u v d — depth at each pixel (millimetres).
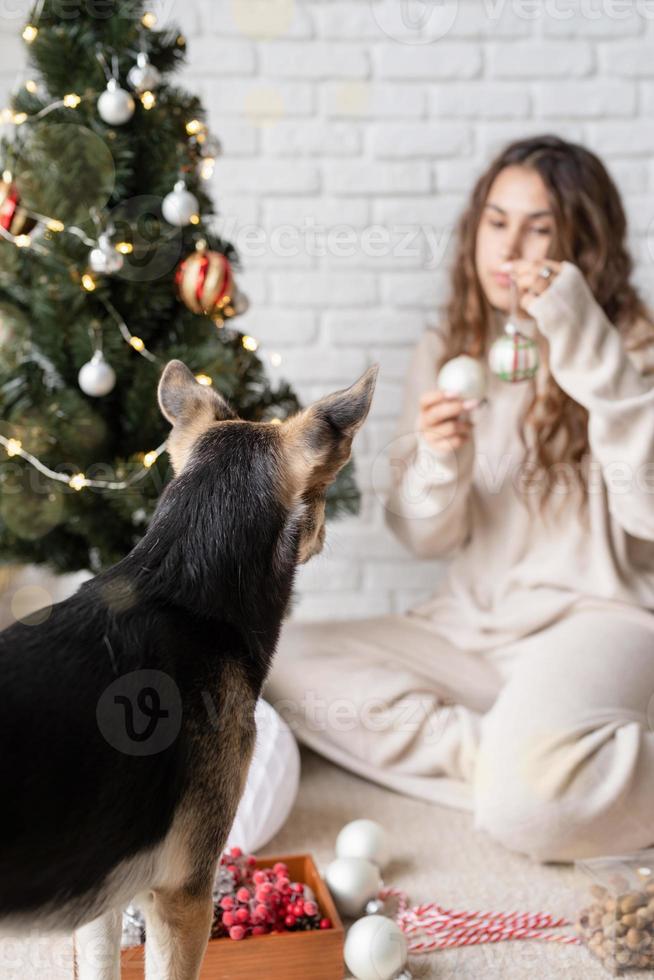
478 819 1770
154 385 1841
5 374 1857
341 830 1866
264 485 1111
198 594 1076
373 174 2494
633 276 2484
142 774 971
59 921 960
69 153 1699
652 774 1679
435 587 2617
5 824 883
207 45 2428
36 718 917
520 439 2062
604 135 2484
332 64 2449
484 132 2480
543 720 1711
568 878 1709
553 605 1982
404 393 2344
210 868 1077
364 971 1397
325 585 2615
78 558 2033
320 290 2531
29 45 1782
